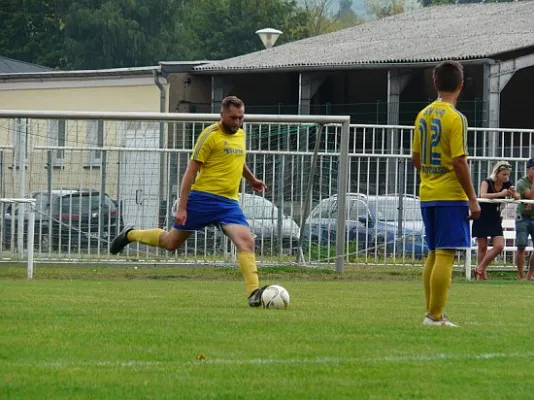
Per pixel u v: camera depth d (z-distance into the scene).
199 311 19.61
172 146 39.25
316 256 35.91
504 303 23.39
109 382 11.76
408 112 66.81
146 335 15.64
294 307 21.05
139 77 70.75
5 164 36.19
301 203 35.97
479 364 13.44
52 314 18.62
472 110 60.75
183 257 35.78
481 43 62.88
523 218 34.66
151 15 127.38
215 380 11.97
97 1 126.38
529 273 34.78
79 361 13.19
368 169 36.84
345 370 12.76
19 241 35.50
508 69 58.81
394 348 14.71
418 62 60.78
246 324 17.30
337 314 19.48
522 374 12.73
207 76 69.81
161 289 26.55
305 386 11.70
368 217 36.69
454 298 25.03
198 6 130.88
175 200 35.91
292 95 74.94
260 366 12.94
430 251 18.09
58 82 74.06
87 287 27.12
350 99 74.62
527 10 75.94
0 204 35.38
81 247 35.88
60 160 35.91
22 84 75.50
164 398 10.95
